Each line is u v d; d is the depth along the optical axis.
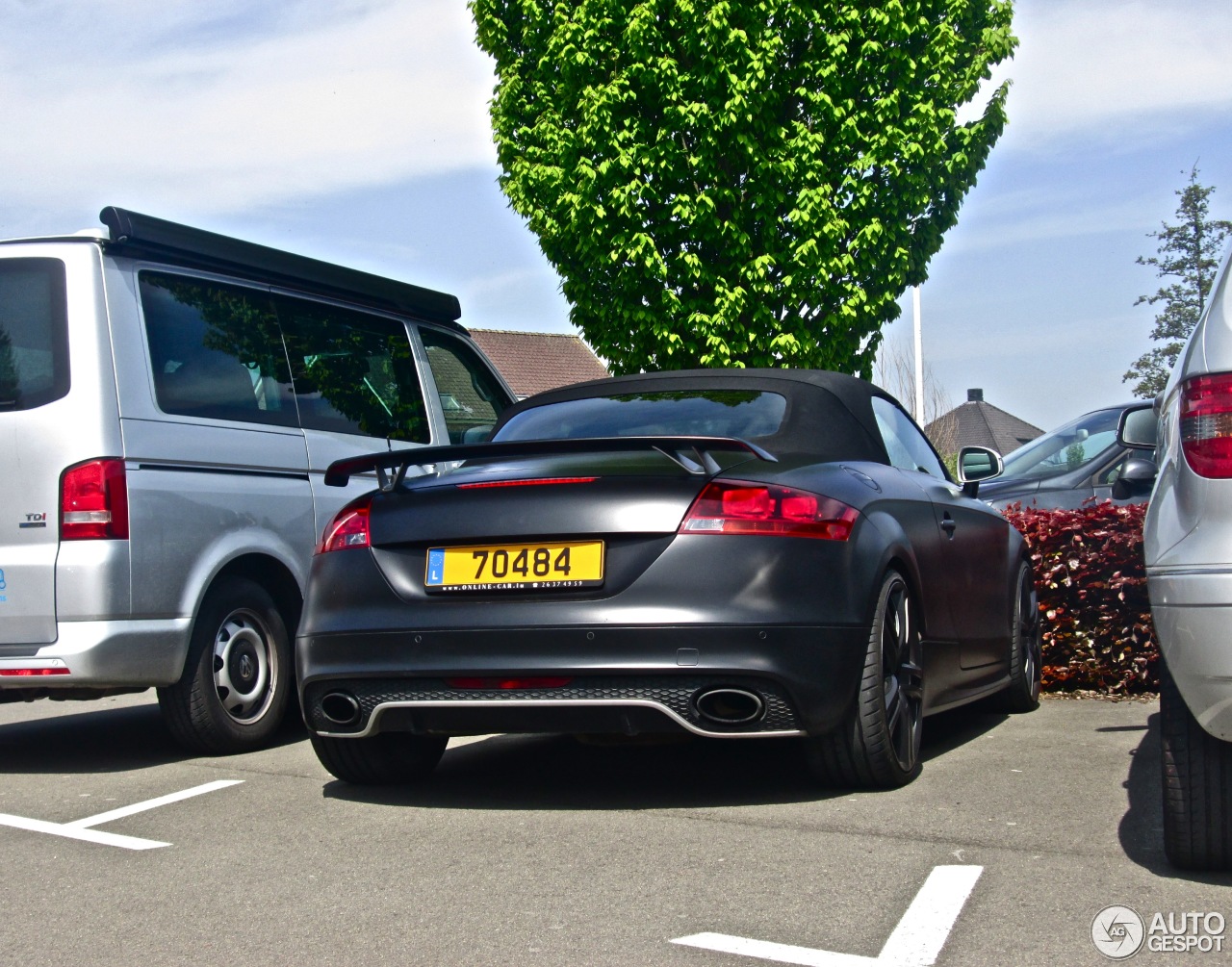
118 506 5.31
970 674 5.46
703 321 14.03
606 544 4.07
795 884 3.35
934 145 14.06
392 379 7.03
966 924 3.00
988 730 5.79
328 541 4.52
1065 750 5.18
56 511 5.31
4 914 3.37
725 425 4.90
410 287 7.33
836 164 14.20
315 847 3.94
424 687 4.18
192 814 4.48
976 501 6.02
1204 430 3.10
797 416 4.93
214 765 5.52
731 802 4.34
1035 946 2.85
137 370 5.53
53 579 5.27
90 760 5.83
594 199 14.01
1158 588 3.21
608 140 13.94
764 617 3.96
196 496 5.64
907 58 14.05
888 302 14.36
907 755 4.51
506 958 2.90
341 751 4.71
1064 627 7.06
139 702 8.22
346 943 3.04
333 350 6.66
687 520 4.04
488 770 5.16
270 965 2.92
